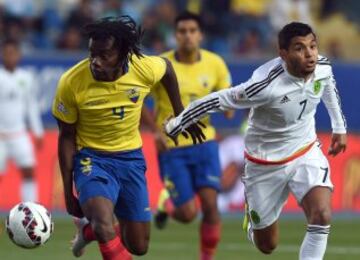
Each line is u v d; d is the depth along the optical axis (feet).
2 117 156.56
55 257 113.50
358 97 190.60
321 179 78.95
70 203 80.02
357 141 182.80
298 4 222.69
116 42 74.79
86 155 78.95
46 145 171.63
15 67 157.38
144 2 212.02
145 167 81.35
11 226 75.82
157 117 108.88
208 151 107.76
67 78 76.54
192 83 110.11
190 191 108.47
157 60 79.66
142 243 82.53
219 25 213.66
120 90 77.05
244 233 143.23
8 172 167.84
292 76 76.74
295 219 164.14
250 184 83.71
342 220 164.35
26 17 202.80
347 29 229.25
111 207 75.87
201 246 105.70
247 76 184.24
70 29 199.31
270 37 216.74
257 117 80.53
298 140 80.79
